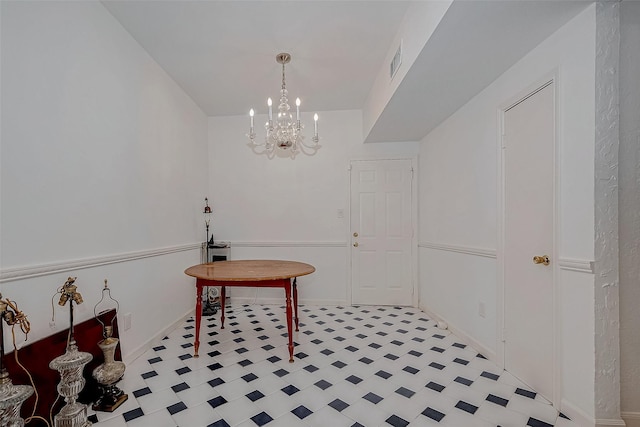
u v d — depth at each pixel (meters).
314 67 2.88
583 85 1.51
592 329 1.49
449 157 3.00
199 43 2.49
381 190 3.93
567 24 1.59
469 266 2.64
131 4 2.04
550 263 1.75
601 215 1.47
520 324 2.02
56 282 1.69
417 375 2.11
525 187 1.96
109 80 2.13
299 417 1.66
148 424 1.59
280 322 3.26
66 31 1.77
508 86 2.09
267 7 2.07
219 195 4.05
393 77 2.45
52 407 1.56
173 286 3.03
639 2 1.51
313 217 3.99
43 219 1.62
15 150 1.48
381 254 3.92
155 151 2.73
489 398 1.82
